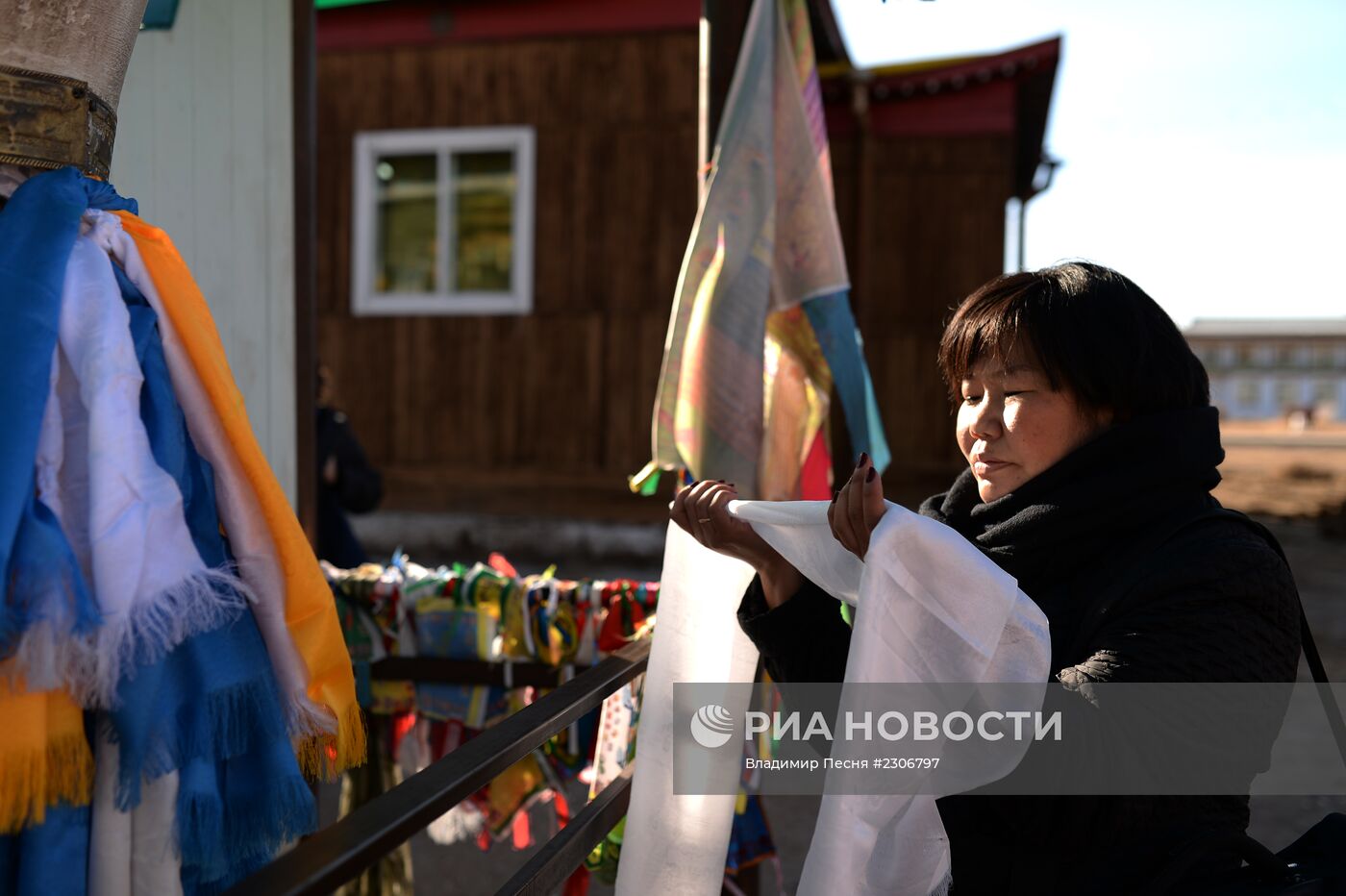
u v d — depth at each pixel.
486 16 8.20
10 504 0.88
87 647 0.92
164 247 1.15
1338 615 7.11
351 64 8.44
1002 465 1.19
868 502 1.09
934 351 8.49
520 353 8.41
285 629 1.11
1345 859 1.08
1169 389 1.13
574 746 2.22
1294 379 57.91
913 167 8.45
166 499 1.00
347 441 4.00
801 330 2.24
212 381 1.12
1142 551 1.08
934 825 1.08
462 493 8.52
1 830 0.90
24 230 1.02
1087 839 1.02
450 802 0.99
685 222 8.09
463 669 2.26
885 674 1.04
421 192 8.50
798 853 3.22
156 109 2.65
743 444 2.06
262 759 1.06
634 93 8.08
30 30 1.06
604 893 2.96
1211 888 1.02
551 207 8.27
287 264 2.63
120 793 0.95
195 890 1.07
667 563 1.42
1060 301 1.14
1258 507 15.66
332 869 0.81
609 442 8.31
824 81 7.84
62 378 1.01
